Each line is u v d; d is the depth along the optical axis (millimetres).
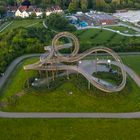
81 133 186375
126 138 180375
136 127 190125
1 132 191125
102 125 193250
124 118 199625
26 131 190875
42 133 188250
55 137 183875
